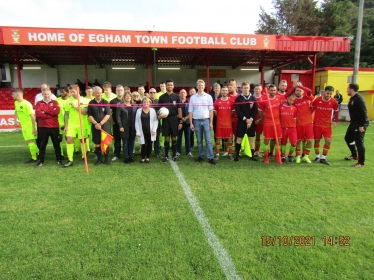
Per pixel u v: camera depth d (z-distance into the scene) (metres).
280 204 3.63
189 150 6.65
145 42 12.01
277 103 5.86
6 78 18.61
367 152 6.93
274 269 2.32
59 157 5.86
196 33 12.27
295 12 35.09
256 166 5.60
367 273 2.27
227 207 3.54
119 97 5.91
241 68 21.12
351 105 5.64
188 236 2.83
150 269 2.31
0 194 4.02
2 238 2.80
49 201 3.76
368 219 3.22
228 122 5.99
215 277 2.21
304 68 32.84
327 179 4.71
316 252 2.56
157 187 4.31
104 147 5.67
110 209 3.49
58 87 17.25
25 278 2.21
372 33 36.00
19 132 10.54
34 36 11.29
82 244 2.69
